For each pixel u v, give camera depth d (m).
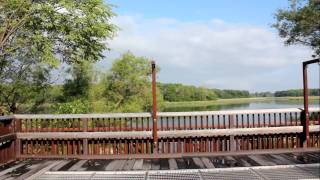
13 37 14.14
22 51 14.44
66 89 18.55
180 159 9.45
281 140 10.16
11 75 15.46
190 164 8.91
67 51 14.69
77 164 9.12
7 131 9.61
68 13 13.81
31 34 13.89
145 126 10.03
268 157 9.44
